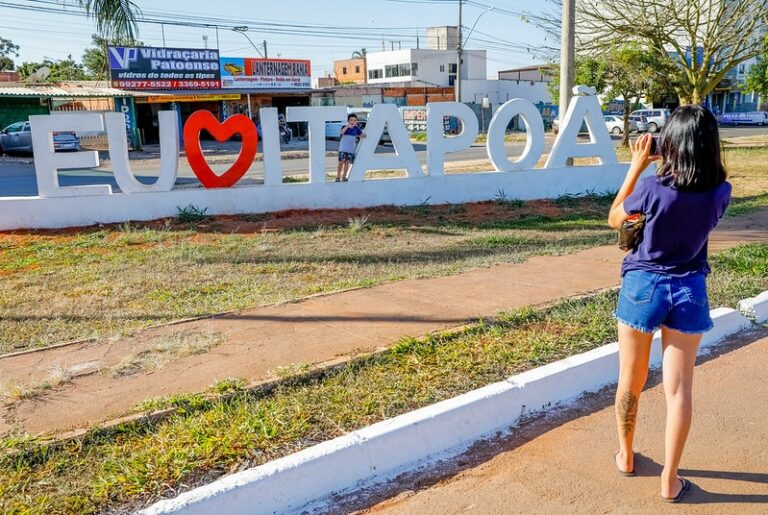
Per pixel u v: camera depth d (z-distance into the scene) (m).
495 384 4.45
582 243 9.65
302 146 35.41
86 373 4.82
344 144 14.97
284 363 4.91
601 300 6.41
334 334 5.56
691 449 3.98
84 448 3.79
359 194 13.13
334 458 3.61
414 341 5.23
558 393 4.62
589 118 14.97
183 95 35.56
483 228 11.42
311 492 3.53
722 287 6.72
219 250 9.56
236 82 38.81
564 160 14.80
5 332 5.98
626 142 30.33
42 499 3.29
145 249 9.70
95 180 20.72
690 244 3.22
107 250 9.70
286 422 4.02
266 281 7.76
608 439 4.11
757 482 3.62
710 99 55.16
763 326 6.12
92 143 32.41
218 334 5.62
